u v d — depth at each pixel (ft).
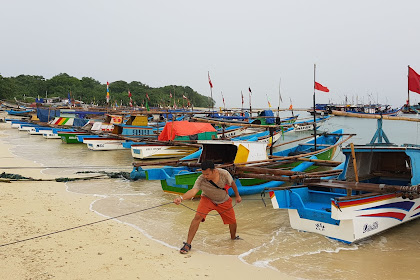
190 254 21.18
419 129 127.95
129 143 67.05
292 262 20.18
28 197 33.14
